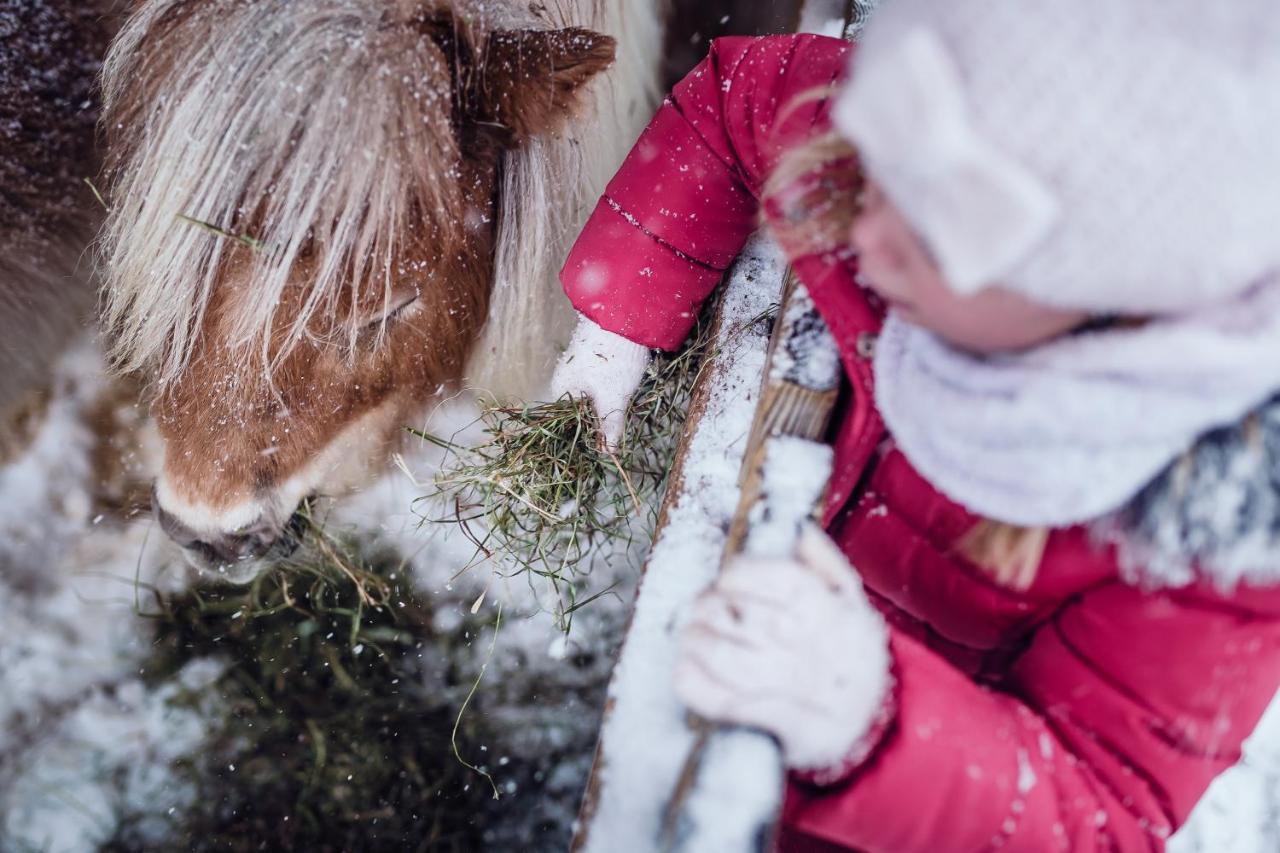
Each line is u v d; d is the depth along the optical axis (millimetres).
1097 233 559
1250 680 870
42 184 1732
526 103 1281
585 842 839
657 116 1322
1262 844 1760
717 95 1241
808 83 1128
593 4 1497
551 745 2066
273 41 1192
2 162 1670
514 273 1523
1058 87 529
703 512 1072
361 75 1175
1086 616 932
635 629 969
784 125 1110
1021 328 687
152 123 1282
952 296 660
